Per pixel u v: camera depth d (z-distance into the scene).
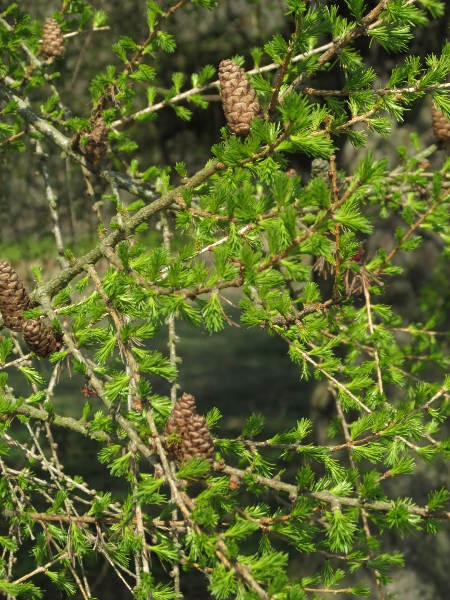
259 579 2.32
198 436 2.61
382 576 3.00
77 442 8.11
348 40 2.85
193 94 4.44
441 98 2.82
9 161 7.33
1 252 7.57
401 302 6.75
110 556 3.03
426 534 6.73
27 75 4.59
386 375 4.04
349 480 2.86
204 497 2.48
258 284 2.46
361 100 2.87
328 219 2.36
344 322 4.49
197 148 8.77
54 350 3.10
